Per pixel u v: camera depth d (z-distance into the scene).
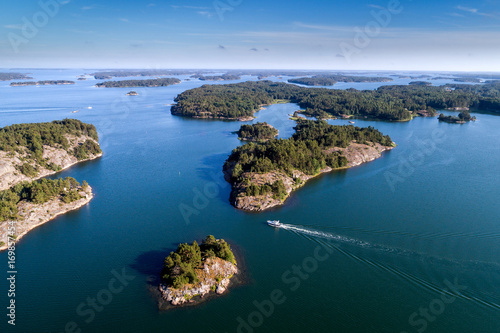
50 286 106.44
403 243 126.88
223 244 114.56
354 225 141.75
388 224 142.50
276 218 149.12
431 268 110.44
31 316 94.06
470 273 107.50
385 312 93.69
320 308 95.56
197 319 91.88
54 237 135.62
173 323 90.81
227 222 146.50
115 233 138.62
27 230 139.62
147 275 110.19
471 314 91.69
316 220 146.62
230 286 103.94
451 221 145.62
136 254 123.31
